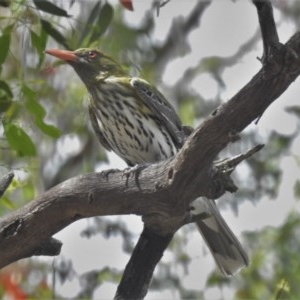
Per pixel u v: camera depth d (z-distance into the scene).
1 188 10.52
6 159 14.35
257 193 15.62
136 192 9.76
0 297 15.14
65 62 12.91
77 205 9.95
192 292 15.13
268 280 14.60
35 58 13.64
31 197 14.06
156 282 15.16
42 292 15.14
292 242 14.62
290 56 8.43
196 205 11.63
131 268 10.57
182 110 16.62
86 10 13.23
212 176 9.52
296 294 13.68
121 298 10.54
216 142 9.12
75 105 16.14
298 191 14.86
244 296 14.65
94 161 16.73
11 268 15.20
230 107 8.89
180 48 17.78
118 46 16.33
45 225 10.09
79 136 16.41
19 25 11.38
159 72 17.67
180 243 15.33
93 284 15.25
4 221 10.10
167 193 9.65
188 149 9.23
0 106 11.36
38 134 15.86
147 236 10.49
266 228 14.96
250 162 15.65
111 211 9.98
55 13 11.29
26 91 11.34
